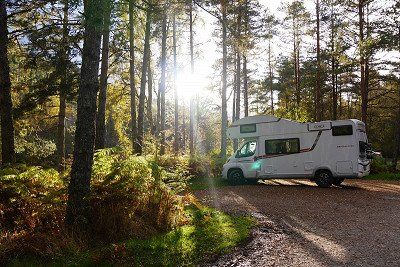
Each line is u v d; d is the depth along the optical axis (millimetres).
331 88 35219
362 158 15328
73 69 15969
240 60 27297
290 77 42594
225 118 23828
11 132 11242
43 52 14508
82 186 7422
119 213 7688
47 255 6328
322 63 29953
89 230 7359
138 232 7637
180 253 6766
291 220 9492
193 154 21953
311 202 12133
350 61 23125
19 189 7758
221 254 6820
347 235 8016
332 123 15570
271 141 16984
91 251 6676
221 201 12422
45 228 7207
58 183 8906
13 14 11516
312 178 16078
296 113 25844
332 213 10328
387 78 26234
